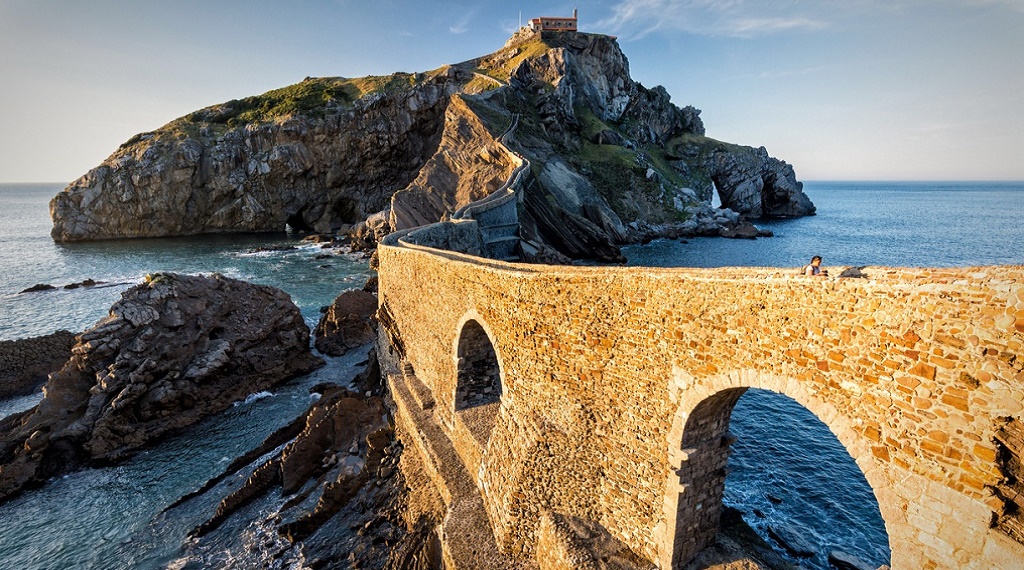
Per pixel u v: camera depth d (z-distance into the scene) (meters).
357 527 21.83
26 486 27.56
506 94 113.12
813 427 30.70
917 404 8.27
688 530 12.97
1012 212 162.00
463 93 111.56
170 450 31.03
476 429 21.72
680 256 86.75
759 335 10.52
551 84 122.50
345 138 119.19
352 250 99.19
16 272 80.00
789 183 150.62
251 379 38.16
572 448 15.56
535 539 16.09
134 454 30.53
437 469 21.41
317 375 41.31
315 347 46.56
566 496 15.61
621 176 113.62
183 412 33.88
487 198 70.94
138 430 31.48
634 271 13.34
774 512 23.22
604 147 122.44
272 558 21.55
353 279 74.06
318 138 118.44
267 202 121.31
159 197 115.75
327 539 21.75
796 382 9.95
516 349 17.86
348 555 20.48
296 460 26.94
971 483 7.70
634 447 13.74
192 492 27.09
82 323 54.31
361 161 122.44
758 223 133.50
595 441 14.93
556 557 14.37
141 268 82.88
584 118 130.00
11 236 124.62
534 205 83.00
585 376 15.08
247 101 138.12
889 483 8.73
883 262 76.38
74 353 33.88
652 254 88.69
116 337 34.59
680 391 12.27
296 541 22.33
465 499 19.47
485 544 17.16
